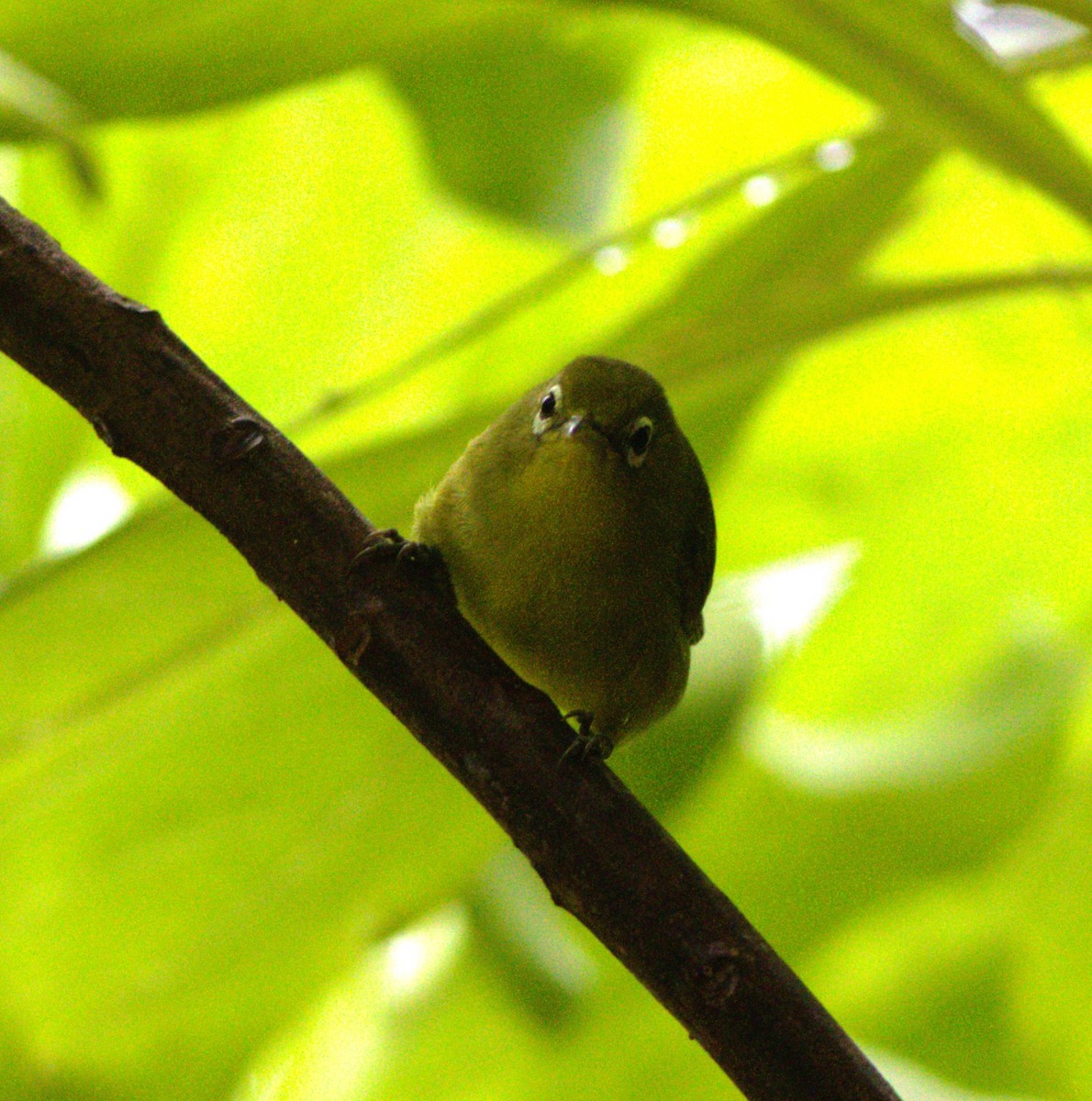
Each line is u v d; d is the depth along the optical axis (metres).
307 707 3.21
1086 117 3.28
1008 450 3.28
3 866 3.21
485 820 3.22
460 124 3.28
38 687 3.19
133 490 3.32
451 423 3.20
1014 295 3.19
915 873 3.28
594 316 3.28
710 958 3.13
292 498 3.14
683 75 3.33
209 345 3.35
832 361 3.27
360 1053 3.31
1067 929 3.28
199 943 3.22
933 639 3.29
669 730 3.27
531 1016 3.30
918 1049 3.28
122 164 3.33
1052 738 3.28
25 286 3.13
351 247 3.35
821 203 3.22
